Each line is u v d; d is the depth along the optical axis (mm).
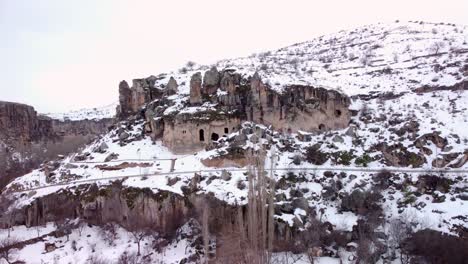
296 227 71250
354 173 86438
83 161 105625
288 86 106438
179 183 86000
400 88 120312
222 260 60500
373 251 65812
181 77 127500
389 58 155500
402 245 66875
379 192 79688
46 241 83000
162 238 78562
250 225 51719
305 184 84000
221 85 110250
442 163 85062
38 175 106000
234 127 102750
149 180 89312
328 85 115625
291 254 68688
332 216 75875
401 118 100438
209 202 76188
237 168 89250
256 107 103375
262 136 96500
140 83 123000
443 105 104938
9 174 127000
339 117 103500
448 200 76438
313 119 103125
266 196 55031
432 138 90500
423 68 132250
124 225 85000
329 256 67750
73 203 91125
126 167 98062
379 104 111188
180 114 103312
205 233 63906
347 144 95875
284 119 102688
